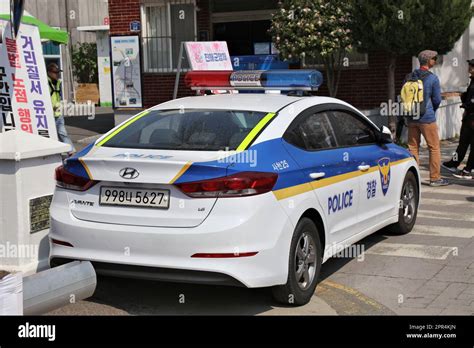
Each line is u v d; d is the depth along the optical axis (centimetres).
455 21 1274
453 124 1645
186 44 1180
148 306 561
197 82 776
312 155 577
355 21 1304
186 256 484
